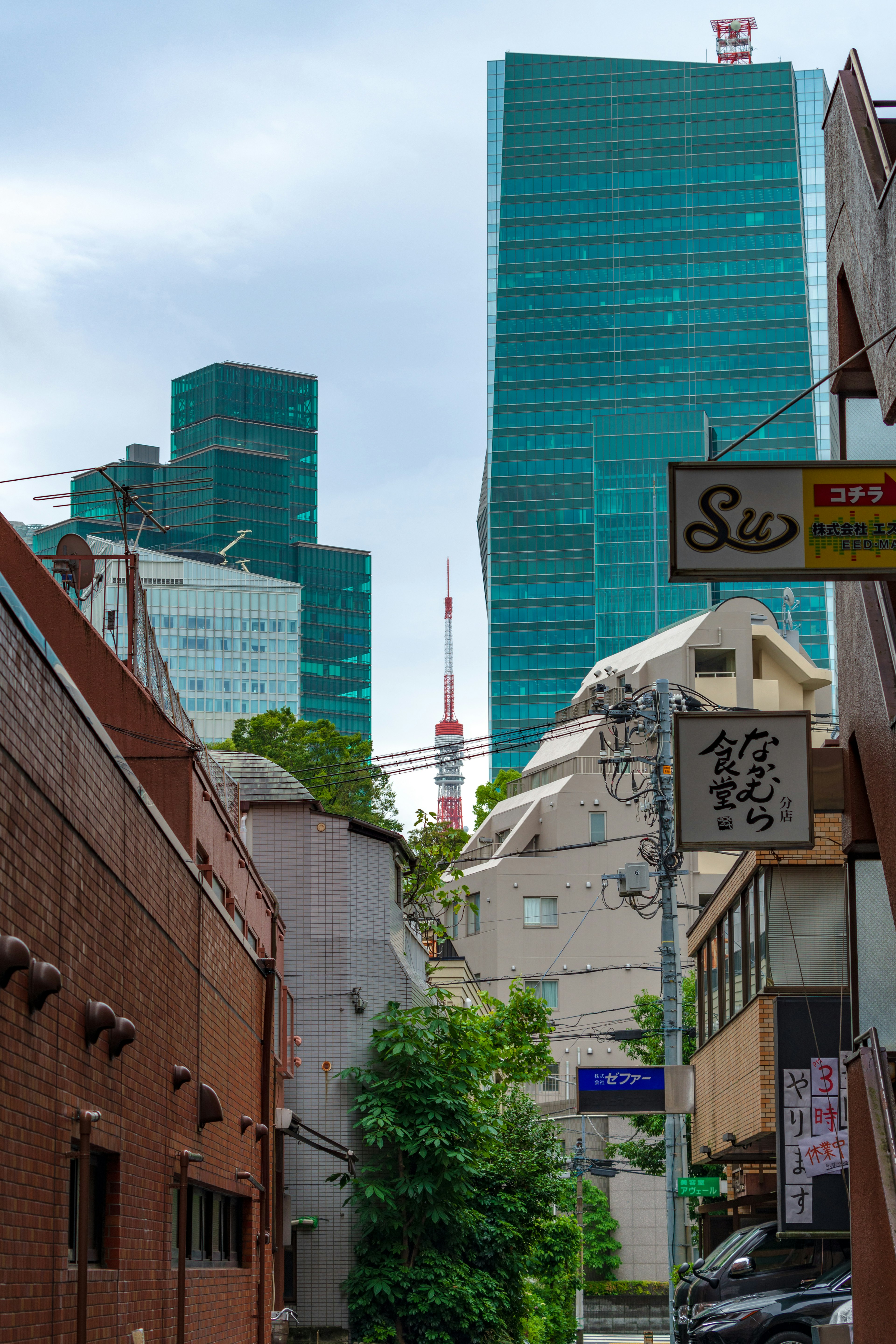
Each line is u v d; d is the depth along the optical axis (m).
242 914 22.34
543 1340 35.75
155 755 18.03
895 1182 12.10
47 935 9.10
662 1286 61.22
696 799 12.77
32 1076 8.65
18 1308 8.23
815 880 22.38
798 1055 19.92
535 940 75.44
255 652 187.25
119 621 20.11
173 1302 13.62
